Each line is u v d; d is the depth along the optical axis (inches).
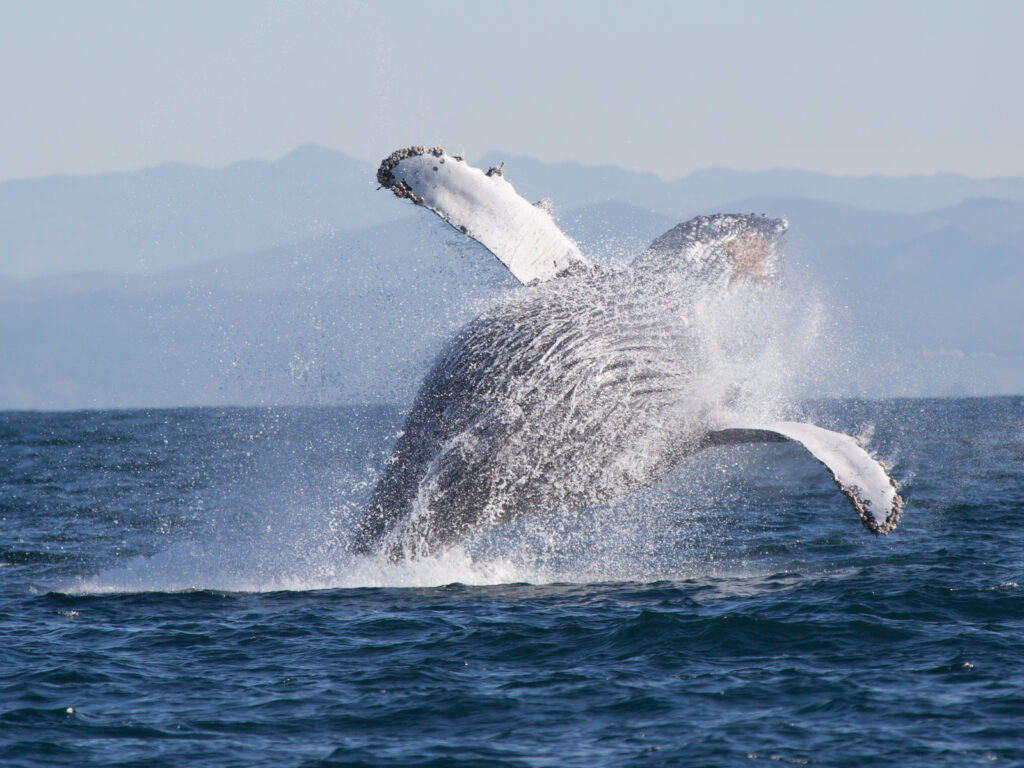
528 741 1723.7
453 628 2298.2
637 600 2529.5
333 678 2014.0
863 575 2795.3
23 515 4699.8
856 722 1764.3
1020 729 1721.2
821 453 2250.2
